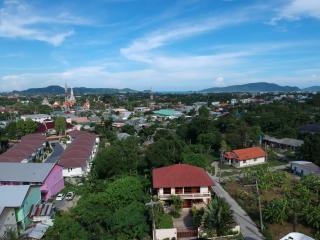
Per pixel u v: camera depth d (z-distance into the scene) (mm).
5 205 45281
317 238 42188
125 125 140000
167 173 53531
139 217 44844
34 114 189875
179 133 109750
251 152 84625
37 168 63094
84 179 70562
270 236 41969
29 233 44406
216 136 99000
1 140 105062
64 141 118812
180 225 45406
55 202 59438
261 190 60562
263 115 131625
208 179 52281
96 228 44875
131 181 53156
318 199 53938
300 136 110562
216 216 42344
